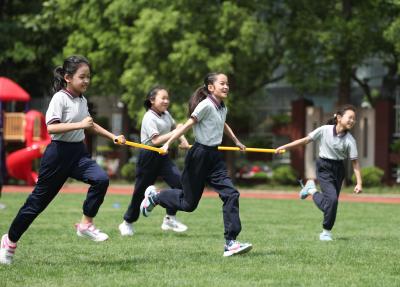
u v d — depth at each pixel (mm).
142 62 42000
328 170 16453
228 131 14734
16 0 53312
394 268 11781
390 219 22578
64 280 10484
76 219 20828
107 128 57312
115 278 10648
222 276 10844
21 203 27703
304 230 18484
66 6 46062
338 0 44094
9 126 43125
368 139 45188
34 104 59594
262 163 50031
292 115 47062
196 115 13039
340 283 10312
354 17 41094
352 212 25609
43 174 11828
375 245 15078
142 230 18078
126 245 14727
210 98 13219
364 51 41281
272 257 12914
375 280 10586
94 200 12352
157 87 16953
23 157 42344
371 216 23750
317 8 43312
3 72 54031
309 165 46406
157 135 16656
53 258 12742
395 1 38938
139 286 9984
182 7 41094
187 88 41750
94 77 45781
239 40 39875
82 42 45688
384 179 44156
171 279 10562
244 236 16844
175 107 40875
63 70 11969
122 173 49625
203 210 25344
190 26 40844
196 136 13266
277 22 42625
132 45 42438
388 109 44312
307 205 28922
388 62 45531
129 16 44094
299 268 11664
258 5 41844
